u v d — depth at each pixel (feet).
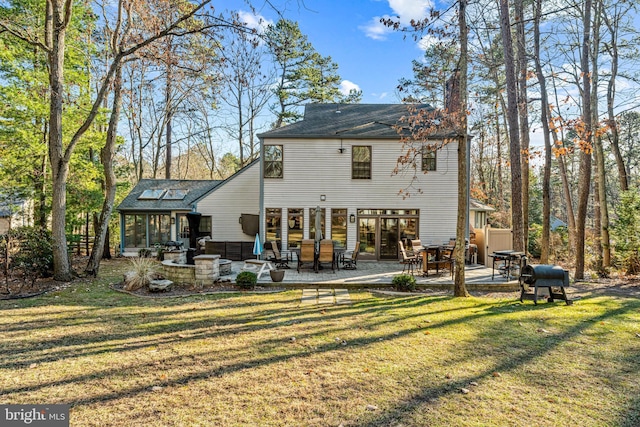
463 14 26.81
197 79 50.01
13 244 31.17
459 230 29.07
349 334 18.95
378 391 12.55
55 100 33.96
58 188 34.19
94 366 14.53
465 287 30.04
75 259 54.70
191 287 31.99
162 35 32.68
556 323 21.13
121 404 11.52
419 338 18.33
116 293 29.66
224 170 121.49
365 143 49.62
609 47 46.68
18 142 46.06
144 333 18.99
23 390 12.41
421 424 10.47
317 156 49.75
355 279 34.91
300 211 49.75
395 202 49.52
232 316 22.57
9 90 43.11
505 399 12.01
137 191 64.44
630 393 12.51
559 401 11.91
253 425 10.38
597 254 47.44
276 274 33.17
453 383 13.21
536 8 42.60
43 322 20.94
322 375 13.85
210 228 59.16
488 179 104.73
